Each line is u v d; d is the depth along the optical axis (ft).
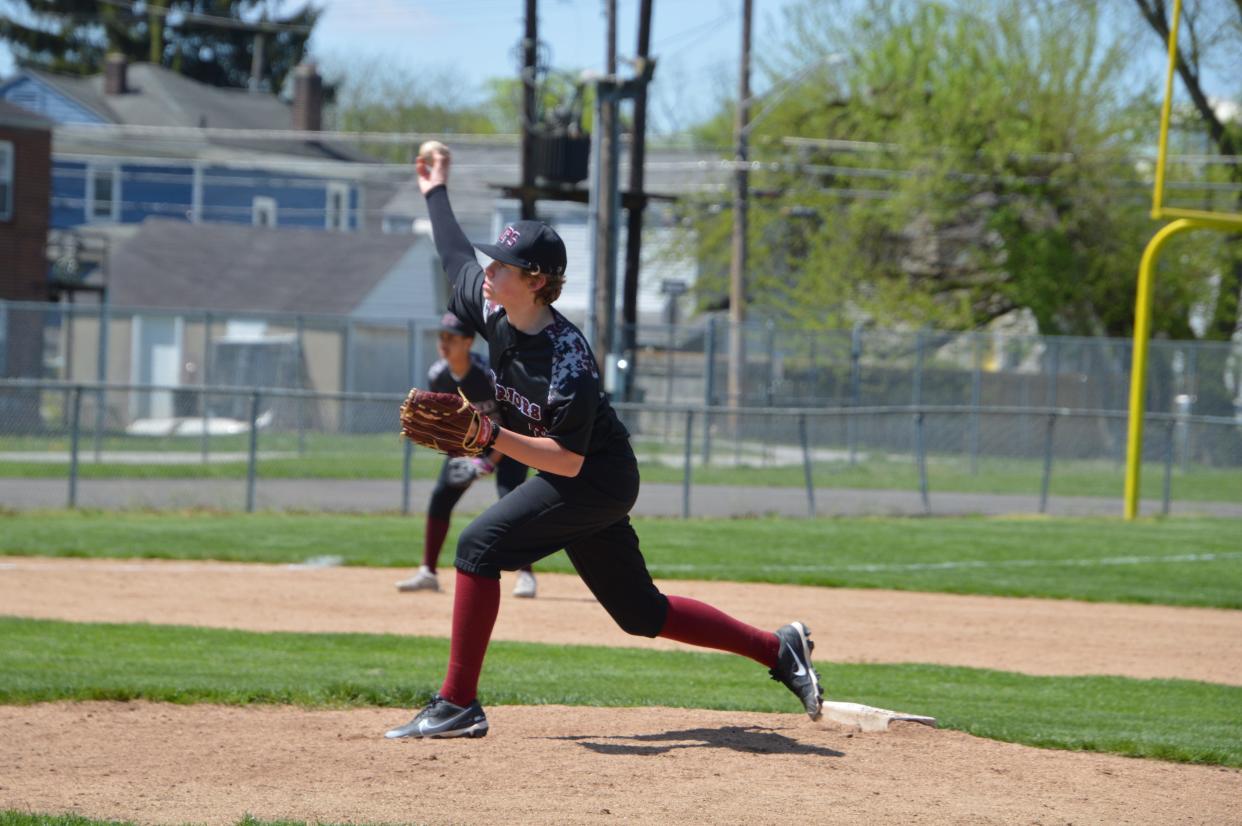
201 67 465.47
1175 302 239.30
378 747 36.40
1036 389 212.43
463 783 32.63
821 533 110.73
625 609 36.55
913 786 33.47
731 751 36.45
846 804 31.45
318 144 353.51
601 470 34.76
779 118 259.39
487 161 362.53
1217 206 231.91
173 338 249.14
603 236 158.92
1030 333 263.29
